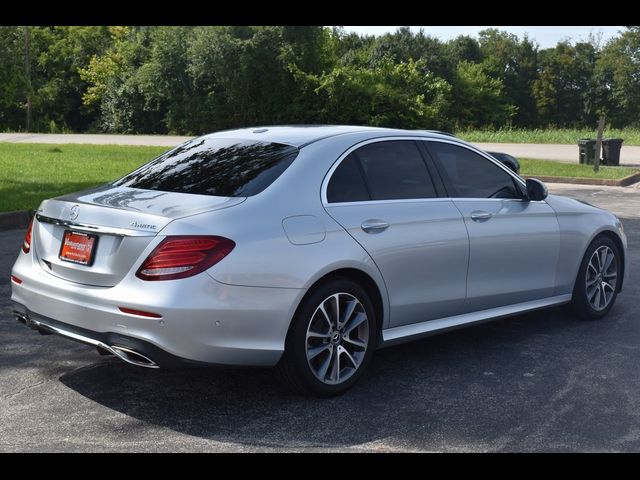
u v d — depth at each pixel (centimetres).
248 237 403
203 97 4406
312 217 433
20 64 1855
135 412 419
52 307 425
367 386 468
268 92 4175
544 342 571
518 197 570
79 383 462
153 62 4491
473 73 7119
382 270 461
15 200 1180
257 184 436
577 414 427
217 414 418
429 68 6869
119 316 392
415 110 4006
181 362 391
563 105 8231
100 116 5291
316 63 4175
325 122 4047
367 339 458
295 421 409
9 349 527
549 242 578
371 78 4006
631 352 549
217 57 4125
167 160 500
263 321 405
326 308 439
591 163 2316
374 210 465
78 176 1614
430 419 416
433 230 491
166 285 386
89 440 381
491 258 532
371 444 382
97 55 5444
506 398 451
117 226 403
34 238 454
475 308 532
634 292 741
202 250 390
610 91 7906
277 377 436
